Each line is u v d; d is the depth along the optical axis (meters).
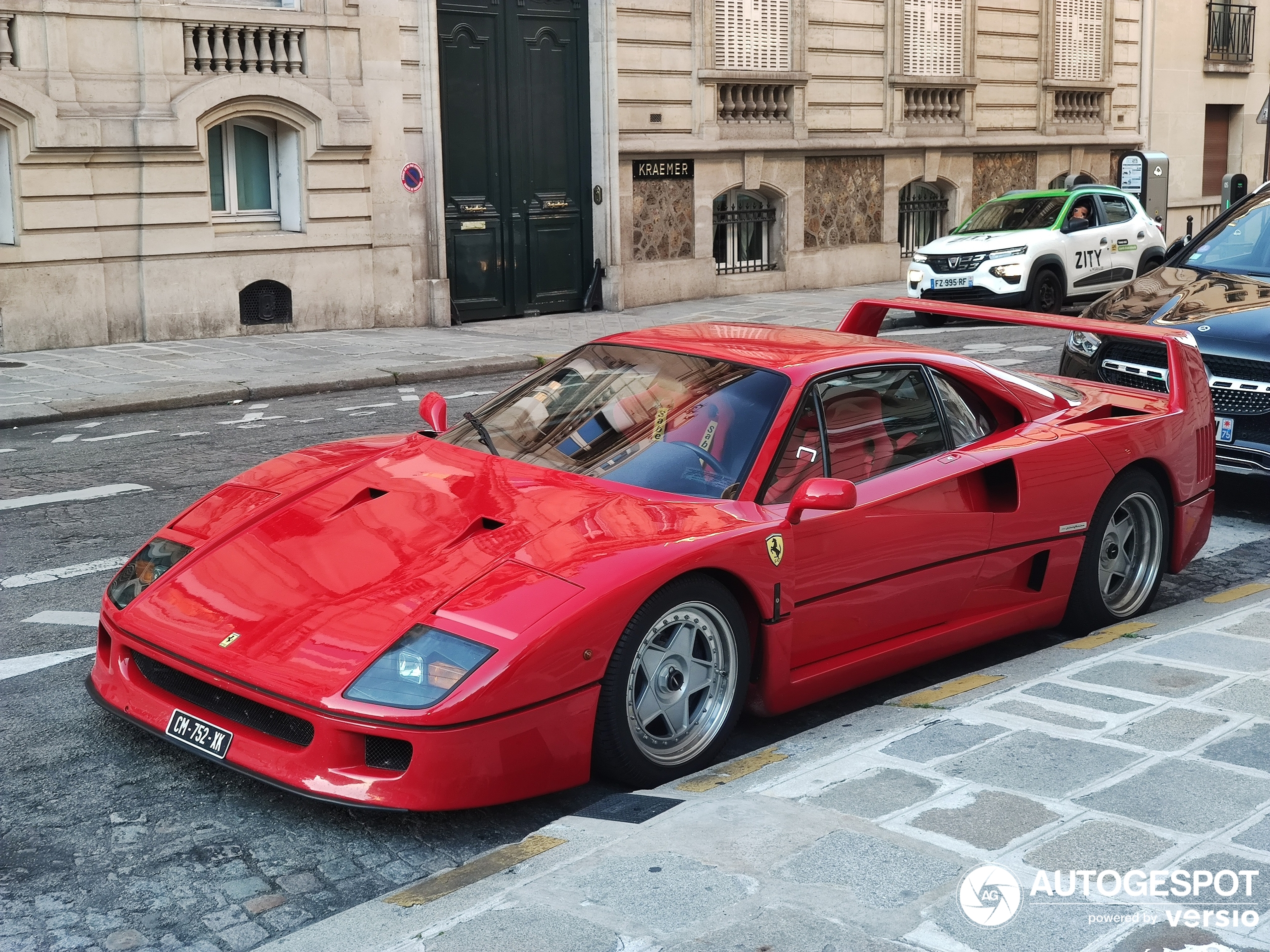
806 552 4.18
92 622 5.39
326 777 3.44
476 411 5.02
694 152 19.64
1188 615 5.48
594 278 18.64
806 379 4.50
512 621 3.52
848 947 2.60
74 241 13.84
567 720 3.57
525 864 3.15
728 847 3.08
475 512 4.05
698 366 4.70
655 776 3.82
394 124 16.17
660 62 19.09
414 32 16.25
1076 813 3.23
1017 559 4.96
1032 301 17.08
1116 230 18.38
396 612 3.62
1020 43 24.95
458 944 2.67
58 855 3.46
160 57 14.17
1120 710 4.00
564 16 17.98
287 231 15.70
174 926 3.12
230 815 3.70
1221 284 7.87
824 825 3.19
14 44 13.30
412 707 3.36
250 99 14.94
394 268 16.47
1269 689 4.18
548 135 18.05
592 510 4.02
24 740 4.18
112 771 3.97
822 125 21.59
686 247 19.91
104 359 13.27
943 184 24.11
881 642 4.59
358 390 12.34
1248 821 3.17
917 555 4.57
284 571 3.92
